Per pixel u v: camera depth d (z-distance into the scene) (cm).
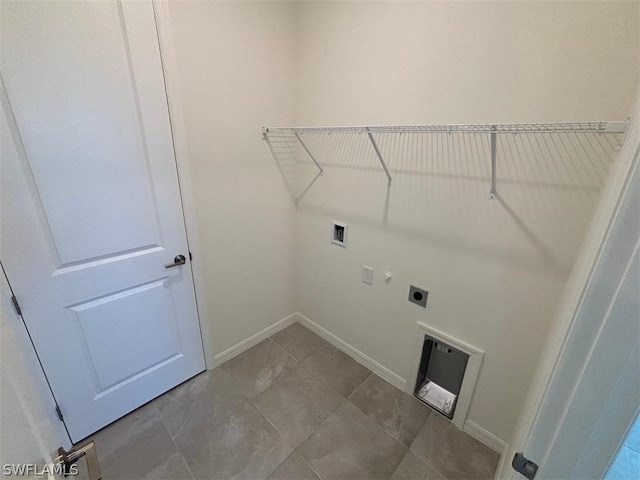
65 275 125
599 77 91
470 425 155
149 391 169
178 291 167
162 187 145
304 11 167
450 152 130
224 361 205
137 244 144
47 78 105
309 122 186
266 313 225
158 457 142
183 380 185
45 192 113
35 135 106
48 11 100
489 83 113
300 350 218
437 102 129
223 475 135
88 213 125
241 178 177
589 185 99
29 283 116
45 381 128
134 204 138
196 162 154
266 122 179
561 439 50
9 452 42
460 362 162
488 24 108
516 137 111
